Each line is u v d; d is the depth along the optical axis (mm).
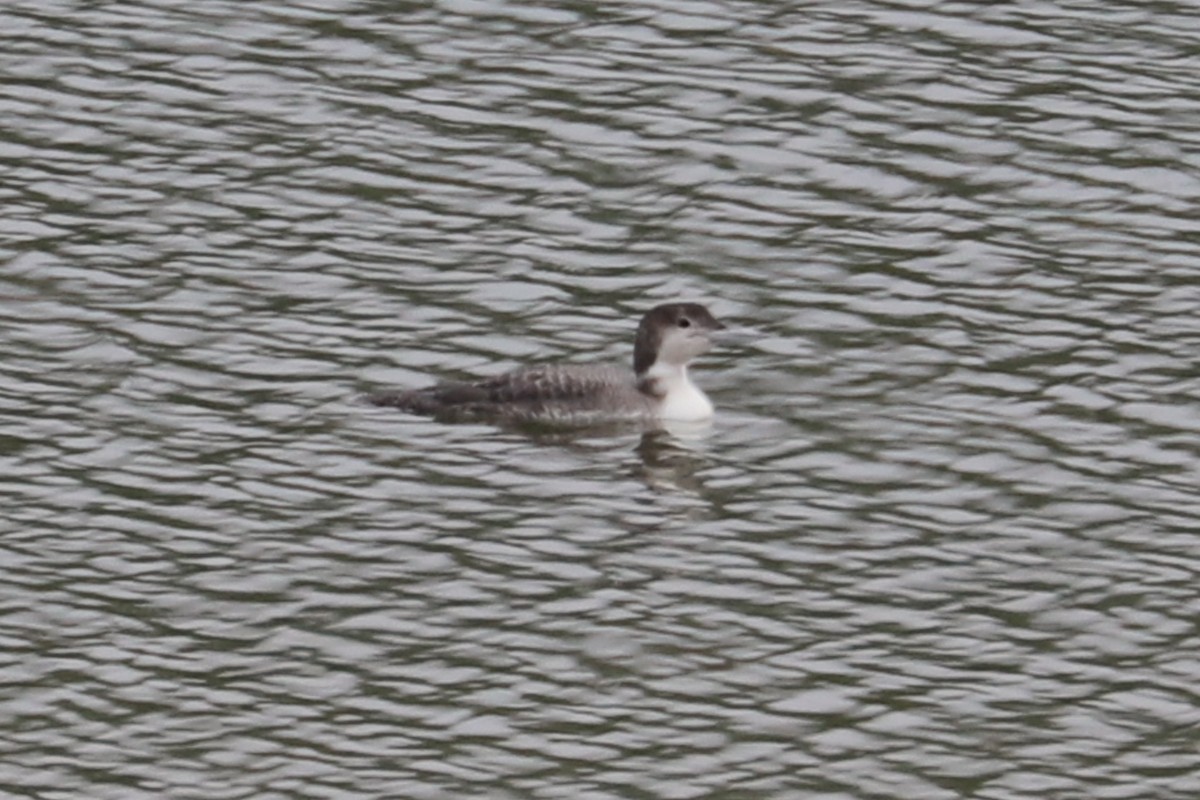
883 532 38531
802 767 34188
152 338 42656
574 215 45906
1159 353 42438
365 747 34406
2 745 34375
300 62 49938
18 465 39531
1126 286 44125
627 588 37344
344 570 37594
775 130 48000
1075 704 35312
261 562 37719
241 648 36094
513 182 46688
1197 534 38438
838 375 42094
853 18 51062
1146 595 37250
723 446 40500
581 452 40344
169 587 37188
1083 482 39531
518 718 34938
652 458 40219
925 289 44125
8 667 35656
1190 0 51281
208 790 33656
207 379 41719
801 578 37594
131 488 39156
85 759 34188
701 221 45781
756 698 35344
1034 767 34250
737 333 41062
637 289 44125
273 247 44969
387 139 47812
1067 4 51250
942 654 36188
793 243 45219
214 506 38812
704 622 36719
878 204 46188
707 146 47594
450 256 44844
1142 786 33969
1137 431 40656
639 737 34656
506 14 51188
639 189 46500
